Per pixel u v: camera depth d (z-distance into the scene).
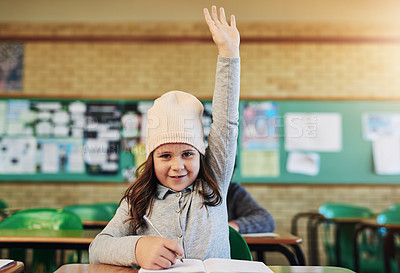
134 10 4.60
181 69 4.58
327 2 4.55
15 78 4.56
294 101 4.48
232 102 1.21
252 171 4.39
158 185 1.25
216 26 1.20
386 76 4.53
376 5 4.54
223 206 1.25
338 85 4.53
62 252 3.56
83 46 4.62
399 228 2.84
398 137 4.45
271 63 4.55
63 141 4.46
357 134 4.45
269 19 4.58
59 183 4.43
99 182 4.41
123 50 4.61
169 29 4.62
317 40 4.57
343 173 4.41
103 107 4.50
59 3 4.61
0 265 1.00
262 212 2.19
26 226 2.15
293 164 4.40
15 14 4.61
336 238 3.48
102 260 1.06
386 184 4.40
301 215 4.11
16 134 4.46
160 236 1.06
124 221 1.19
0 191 4.43
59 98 4.51
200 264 0.97
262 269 0.95
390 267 2.87
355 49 4.57
